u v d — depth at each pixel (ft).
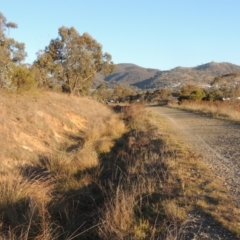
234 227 18.21
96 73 130.62
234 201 21.98
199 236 17.56
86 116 68.95
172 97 279.08
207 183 25.67
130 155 40.01
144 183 25.30
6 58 60.90
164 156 35.06
